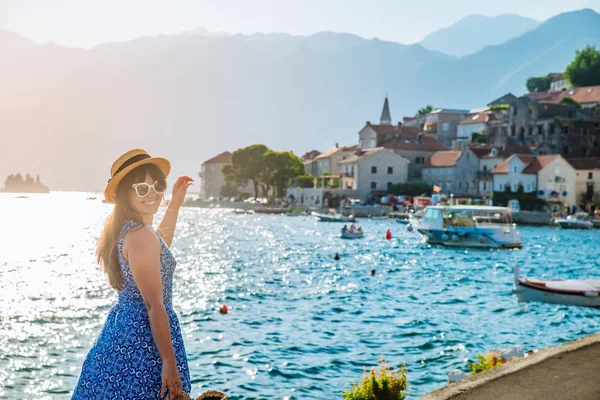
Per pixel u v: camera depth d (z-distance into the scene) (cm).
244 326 2503
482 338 2305
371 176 13988
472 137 15350
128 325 454
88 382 454
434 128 17275
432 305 3083
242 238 8338
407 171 14175
